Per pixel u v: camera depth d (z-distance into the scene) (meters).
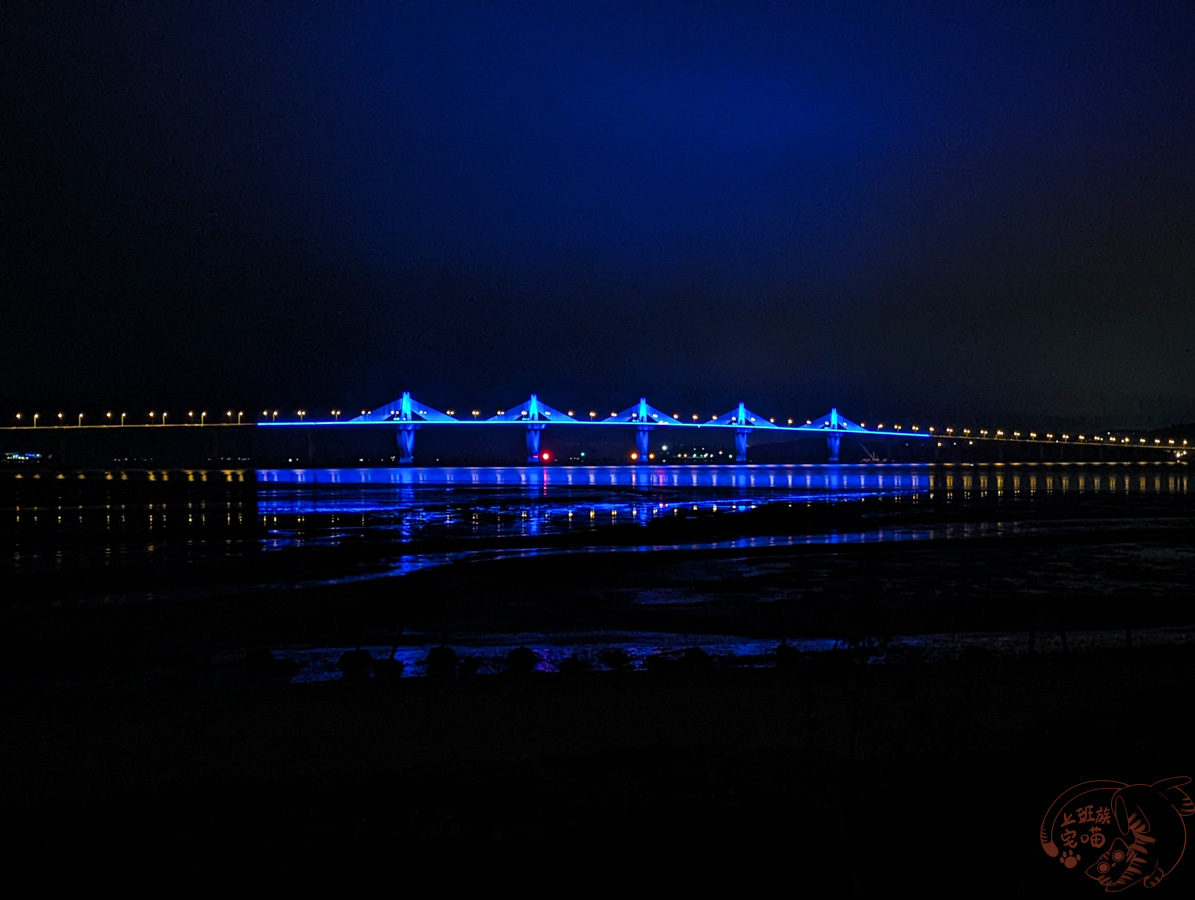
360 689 10.53
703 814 5.62
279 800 6.12
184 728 8.70
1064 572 27.86
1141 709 8.99
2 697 10.20
